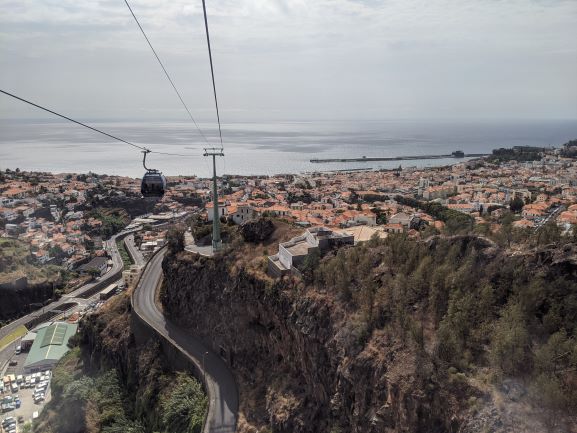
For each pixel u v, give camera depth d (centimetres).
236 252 7575
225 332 6938
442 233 5238
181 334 7588
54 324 12269
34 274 14850
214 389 6050
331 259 5769
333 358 4666
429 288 4400
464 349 3666
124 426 6688
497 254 4338
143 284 9612
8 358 11406
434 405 3438
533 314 3719
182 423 5759
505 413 3148
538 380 3156
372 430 3791
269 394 5562
